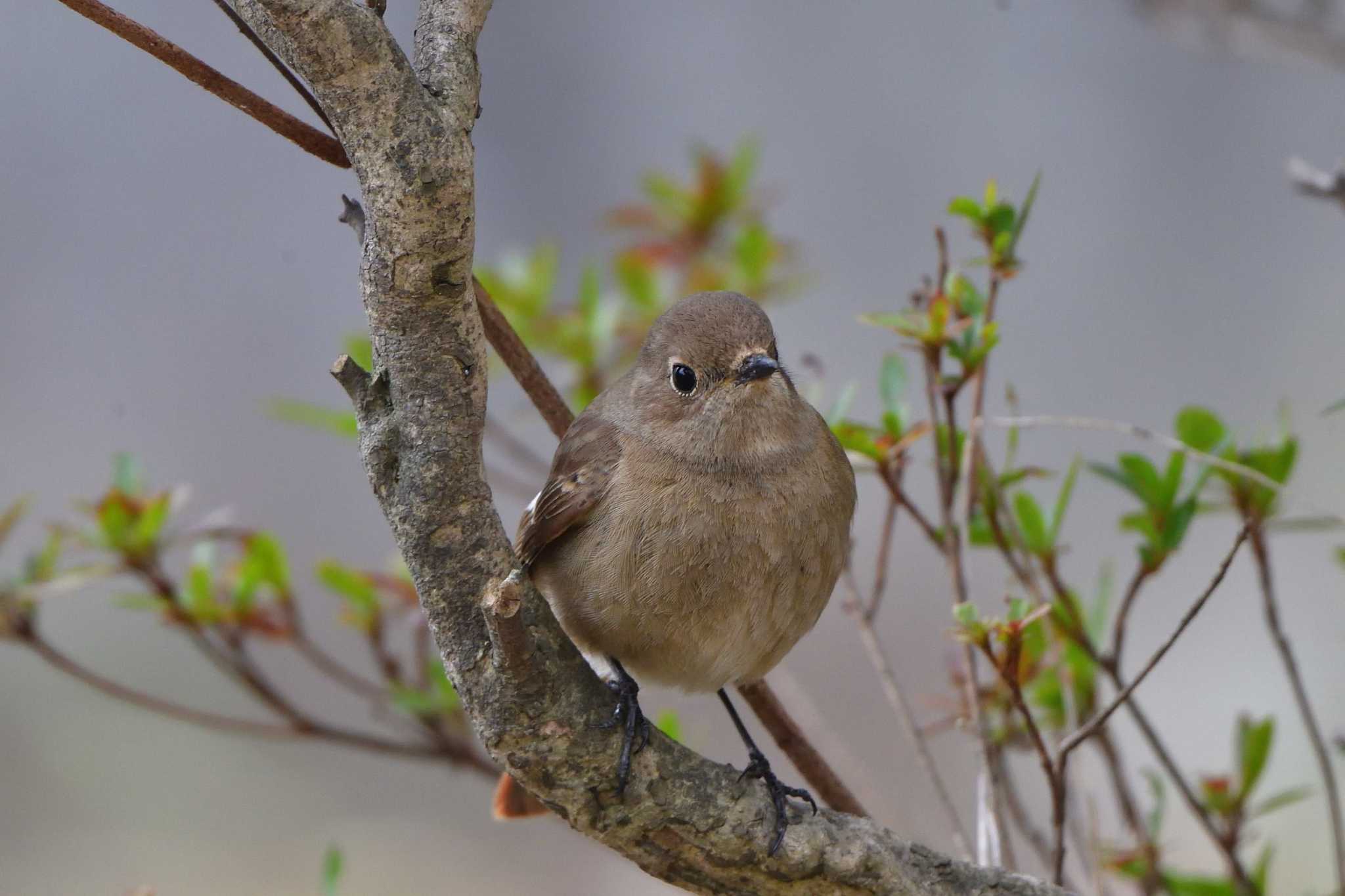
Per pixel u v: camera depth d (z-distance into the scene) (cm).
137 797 1488
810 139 1777
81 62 1773
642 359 710
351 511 1670
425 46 486
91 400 1705
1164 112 1641
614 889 1443
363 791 1517
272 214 1777
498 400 1328
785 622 679
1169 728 1300
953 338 657
